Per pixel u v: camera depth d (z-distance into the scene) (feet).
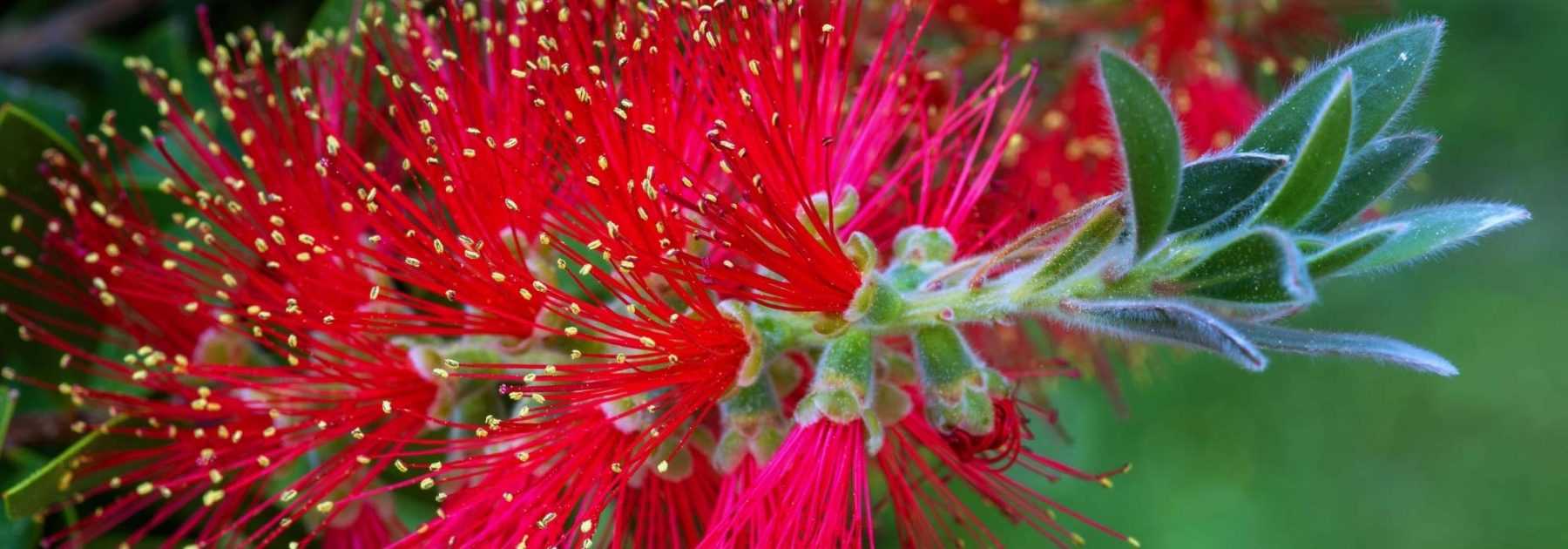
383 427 0.49
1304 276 0.37
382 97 0.54
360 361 0.49
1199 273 0.40
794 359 0.49
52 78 0.65
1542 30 1.16
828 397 0.45
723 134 0.45
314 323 0.47
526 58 0.48
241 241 0.49
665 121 0.47
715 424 0.49
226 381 0.49
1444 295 1.23
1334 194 0.42
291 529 0.54
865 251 0.45
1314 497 1.13
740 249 0.44
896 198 0.51
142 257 0.52
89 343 0.55
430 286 0.47
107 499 0.55
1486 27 1.16
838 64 0.50
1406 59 0.41
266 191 0.49
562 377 0.45
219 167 0.51
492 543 0.47
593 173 0.45
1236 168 0.40
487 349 0.49
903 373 0.48
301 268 0.48
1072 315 0.42
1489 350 1.21
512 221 0.46
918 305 0.46
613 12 0.50
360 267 0.49
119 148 0.53
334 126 0.52
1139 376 0.79
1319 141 0.39
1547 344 1.21
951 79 0.61
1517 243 1.24
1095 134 0.66
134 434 0.52
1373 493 1.15
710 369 0.46
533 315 0.48
